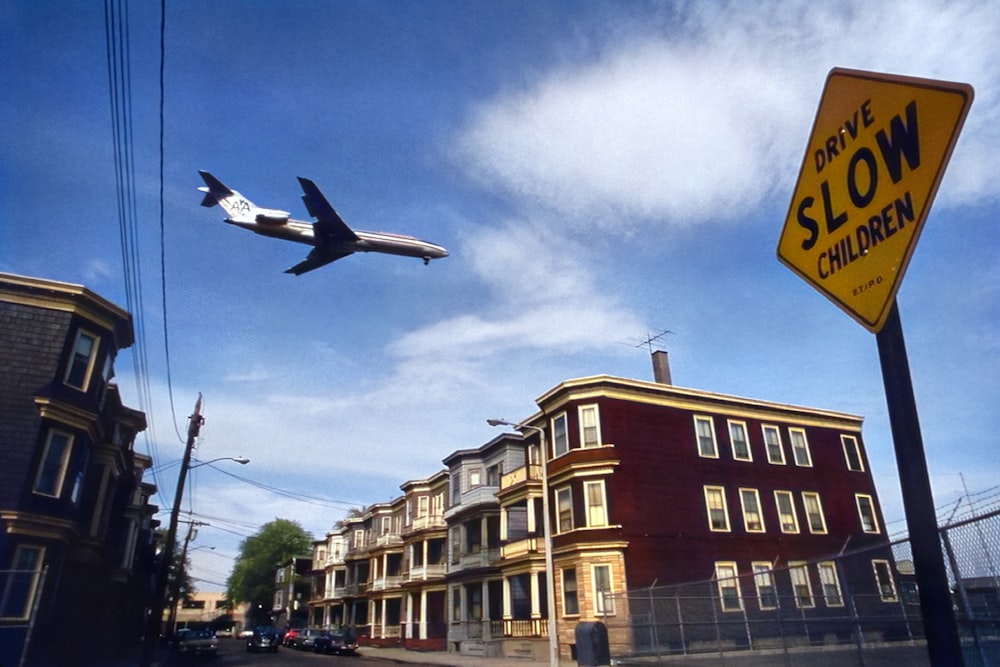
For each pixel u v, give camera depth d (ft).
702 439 111.24
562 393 108.88
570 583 99.81
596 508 100.17
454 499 139.64
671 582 97.45
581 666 69.00
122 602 122.01
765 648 86.33
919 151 10.16
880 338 10.50
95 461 90.22
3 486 67.72
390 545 170.71
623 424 105.09
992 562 29.50
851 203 11.34
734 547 104.99
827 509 117.19
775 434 119.24
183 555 198.39
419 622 146.51
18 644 64.69
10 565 66.03
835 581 110.22
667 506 102.68
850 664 54.08
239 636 267.18
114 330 81.97
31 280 74.43
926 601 9.27
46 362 73.10
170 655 126.93
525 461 119.34
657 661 68.74
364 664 104.22
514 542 111.75
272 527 306.14
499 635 112.37
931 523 9.43
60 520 70.64
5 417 69.87
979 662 29.89
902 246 10.27
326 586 222.69
